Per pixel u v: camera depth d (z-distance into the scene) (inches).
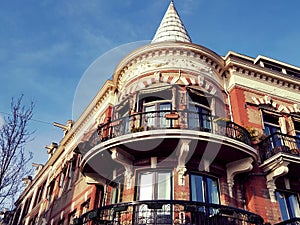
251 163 335.3
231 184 338.3
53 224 552.4
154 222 269.0
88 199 436.8
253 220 281.4
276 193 358.9
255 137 381.1
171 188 320.2
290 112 442.3
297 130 435.2
